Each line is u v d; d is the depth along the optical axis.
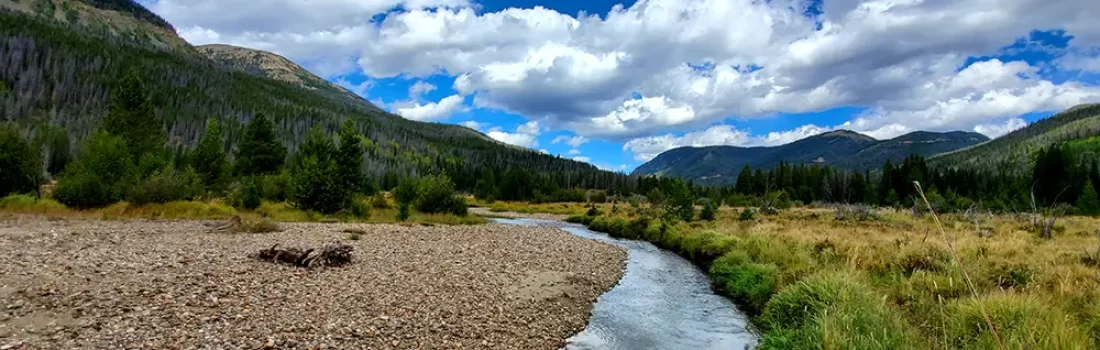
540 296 15.82
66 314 9.70
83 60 158.75
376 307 12.34
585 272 20.67
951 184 81.25
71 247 16.28
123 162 37.19
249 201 38.53
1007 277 12.98
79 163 36.34
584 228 45.22
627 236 37.19
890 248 18.47
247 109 177.25
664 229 33.72
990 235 24.25
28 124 109.88
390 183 127.50
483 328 11.95
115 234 20.36
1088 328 8.74
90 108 136.12
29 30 162.00
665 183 108.44
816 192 97.88
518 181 102.88
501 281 17.12
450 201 49.22
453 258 20.73
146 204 33.44
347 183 41.00
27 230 19.88
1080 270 13.26
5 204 29.39
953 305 10.44
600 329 13.38
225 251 17.52
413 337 10.66
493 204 87.44
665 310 15.48
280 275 14.48
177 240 19.70
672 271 22.23
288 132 163.75
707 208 43.44
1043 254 16.69
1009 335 8.20
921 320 10.80
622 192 124.38
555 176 152.12
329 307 11.91
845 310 10.73
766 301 15.16
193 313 10.41
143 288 11.68
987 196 66.75
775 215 46.66
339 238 23.98
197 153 57.88
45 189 44.00
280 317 10.82
